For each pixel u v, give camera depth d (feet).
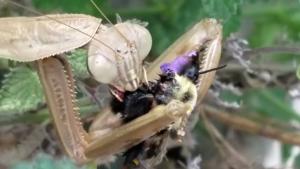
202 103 0.43
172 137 0.36
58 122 0.33
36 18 0.32
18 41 0.31
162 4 0.45
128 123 0.32
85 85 0.37
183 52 0.35
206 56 0.35
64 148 0.33
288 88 0.46
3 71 0.42
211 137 0.46
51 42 0.31
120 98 0.32
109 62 0.31
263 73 0.45
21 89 0.36
